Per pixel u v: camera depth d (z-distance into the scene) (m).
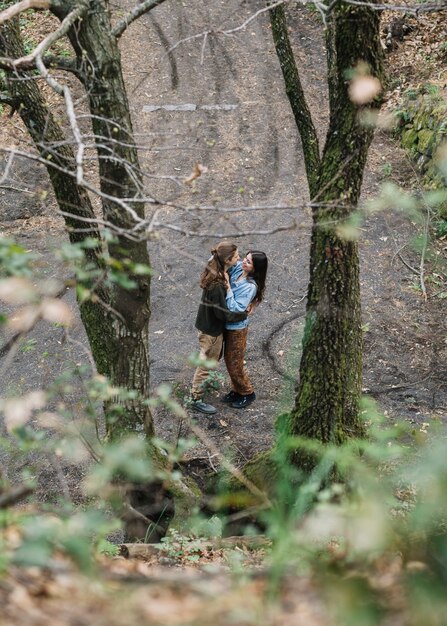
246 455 7.51
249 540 4.68
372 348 9.23
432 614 2.02
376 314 9.84
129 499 5.22
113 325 5.54
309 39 17.14
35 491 6.61
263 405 8.32
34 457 7.06
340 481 4.57
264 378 8.76
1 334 9.28
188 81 15.77
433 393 8.41
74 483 6.70
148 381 5.84
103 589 2.50
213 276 7.47
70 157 6.10
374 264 10.69
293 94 6.97
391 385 8.59
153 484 5.36
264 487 5.19
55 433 6.99
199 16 17.75
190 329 9.67
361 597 2.10
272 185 12.72
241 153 13.63
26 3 4.39
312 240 5.07
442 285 10.38
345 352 5.16
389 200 2.77
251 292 7.58
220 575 2.99
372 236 11.15
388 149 13.83
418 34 15.78
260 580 2.75
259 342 9.39
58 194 6.15
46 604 2.32
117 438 5.64
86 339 9.28
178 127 14.45
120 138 4.95
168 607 2.33
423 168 12.91
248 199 12.27
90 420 3.89
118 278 3.19
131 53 16.56
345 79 4.66
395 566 2.62
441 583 2.17
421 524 2.30
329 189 4.83
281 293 10.27
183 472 5.91
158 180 12.50
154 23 17.48
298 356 9.05
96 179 12.77
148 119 14.72
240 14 17.86
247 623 2.26
